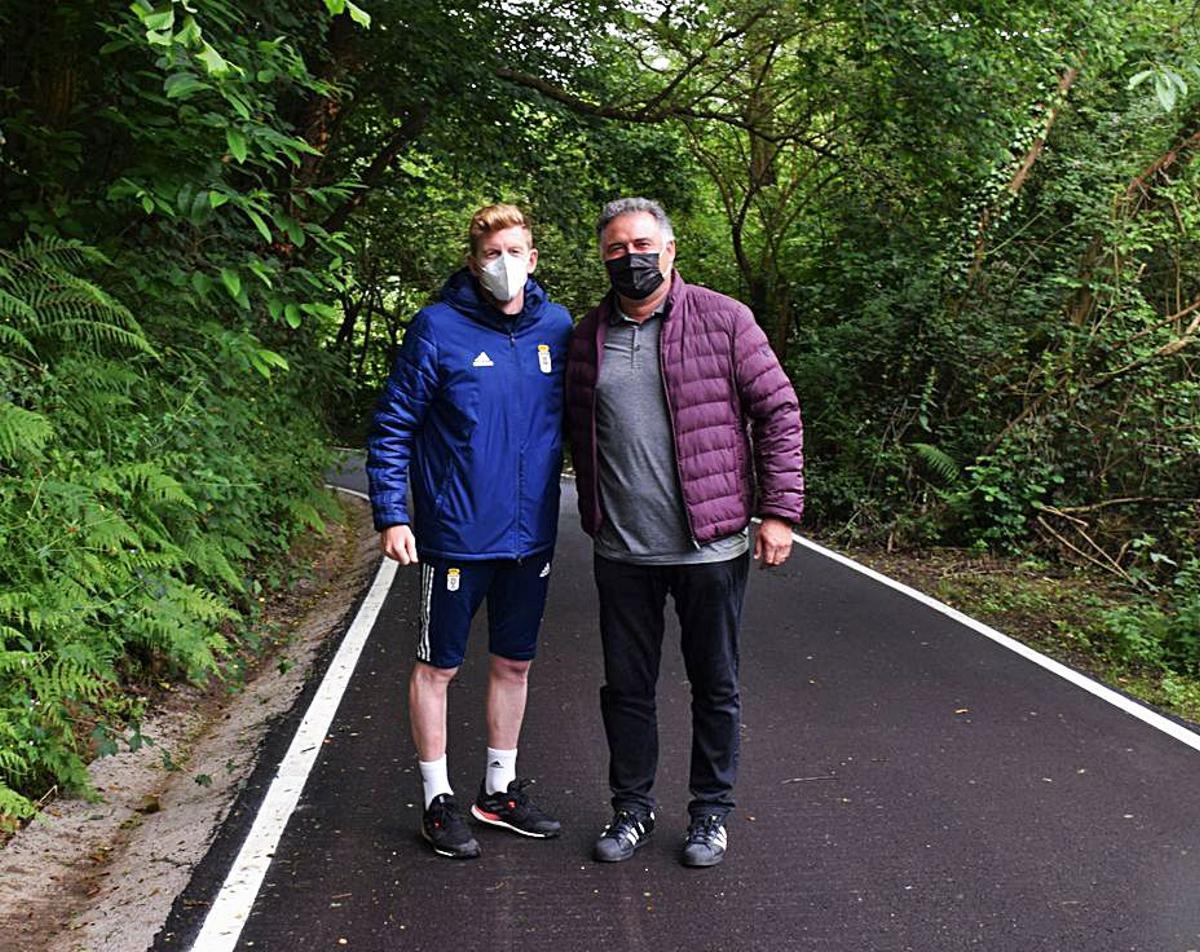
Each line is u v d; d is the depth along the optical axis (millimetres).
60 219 6375
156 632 5449
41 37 6324
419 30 10625
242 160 5289
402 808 4512
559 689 6219
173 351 7125
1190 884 3883
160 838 4301
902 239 14352
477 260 3939
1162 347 11227
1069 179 12406
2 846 4074
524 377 4004
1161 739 5457
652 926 3572
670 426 3914
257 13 7309
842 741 5383
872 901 3744
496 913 3652
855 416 13180
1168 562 10008
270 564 9000
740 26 14148
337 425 16141
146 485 5695
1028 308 12508
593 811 4500
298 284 6234
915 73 12742
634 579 4023
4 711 4289
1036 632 8250
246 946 3434
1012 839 4250
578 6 13023
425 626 4043
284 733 5449
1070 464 11531
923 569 10859
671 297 3898
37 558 4840
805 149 19203
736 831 4316
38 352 6020
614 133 14328
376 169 12898
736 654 4074
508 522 4000
